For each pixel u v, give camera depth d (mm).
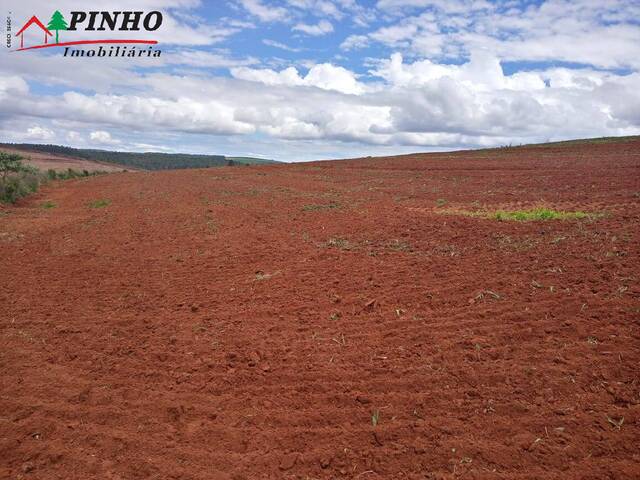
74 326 5277
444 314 5059
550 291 5320
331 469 2967
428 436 3188
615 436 3086
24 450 3152
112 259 8453
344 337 4723
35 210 15195
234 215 12586
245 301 5934
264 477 2920
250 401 3709
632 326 4367
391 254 7543
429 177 20016
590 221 8469
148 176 28984
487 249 7320
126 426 3441
